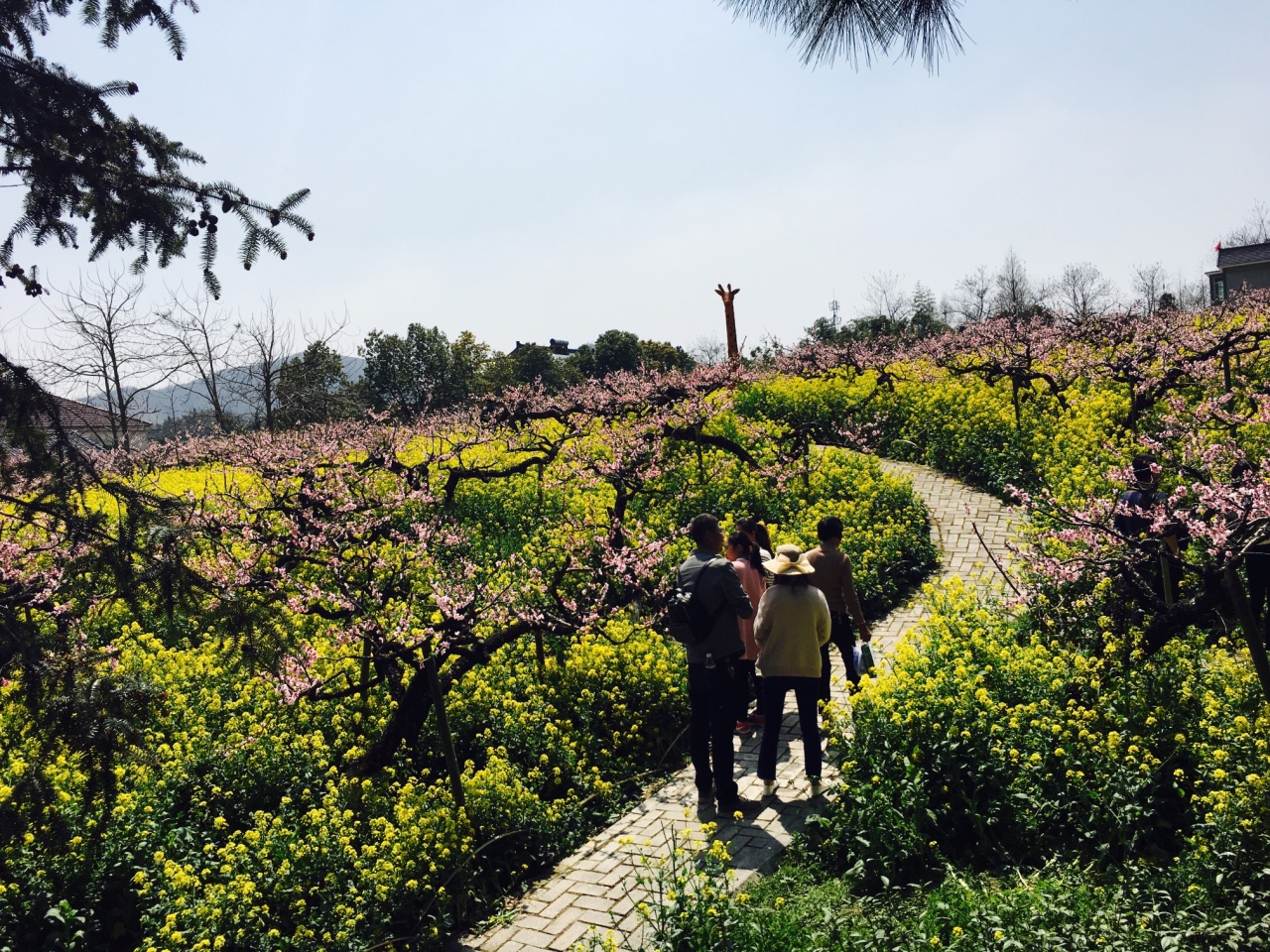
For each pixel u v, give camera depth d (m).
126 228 4.61
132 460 15.72
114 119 4.32
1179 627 5.89
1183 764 5.30
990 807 5.31
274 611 4.50
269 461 13.67
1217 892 4.19
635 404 17.22
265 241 4.84
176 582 3.98
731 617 6.43
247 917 5.25
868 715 6.14
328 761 7.20
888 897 4.93
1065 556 7.87
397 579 8.53
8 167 4.28
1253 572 7.11
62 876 5.45
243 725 7.59
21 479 3.82
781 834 5.91
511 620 8.21
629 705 8.21
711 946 4.53
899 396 20.73
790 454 15.55
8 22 4.13
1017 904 4.34
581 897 5.64
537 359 62.19
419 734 7.57
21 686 3.73
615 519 10.87
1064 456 13.54
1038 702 6.05
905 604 10.96
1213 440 9.13
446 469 14.05
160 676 8.13
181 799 6.61
